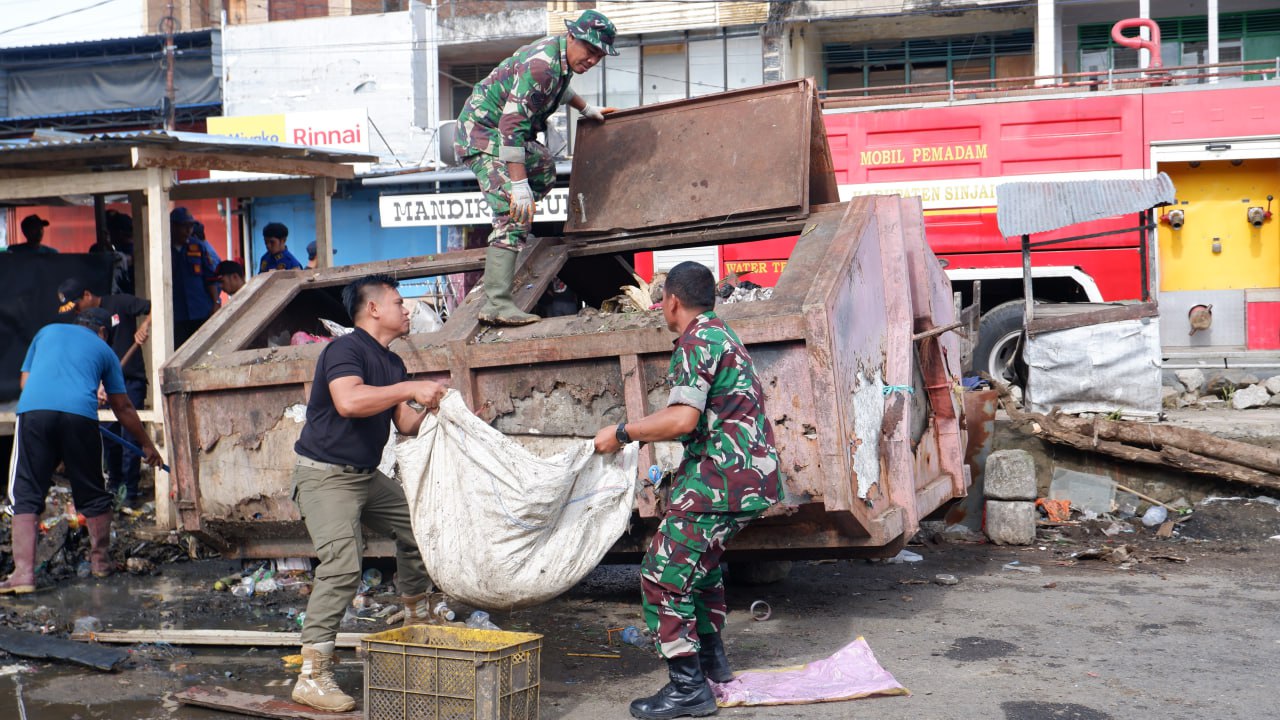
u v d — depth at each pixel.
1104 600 5.90
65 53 25.81
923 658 4.79
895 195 5.90
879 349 5.55
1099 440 8.26
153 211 7.86
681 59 22.05
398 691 3.66
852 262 5.25
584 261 7.34
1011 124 11.07
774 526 5.27
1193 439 8.00
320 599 4.26
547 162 6.26
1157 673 4.53
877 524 5.05
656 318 5.16
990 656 4.81
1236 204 10.95
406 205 17.27
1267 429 8.43
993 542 7.60
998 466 7.59
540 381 5.33
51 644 5.12
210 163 8.23
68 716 4.24
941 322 6.70
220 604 6.03
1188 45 20.19
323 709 4.14
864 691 4.21
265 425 5.84
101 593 6.36
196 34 24.73
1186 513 7.95
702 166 6.32
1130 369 8.78
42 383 6.52
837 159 11.55
